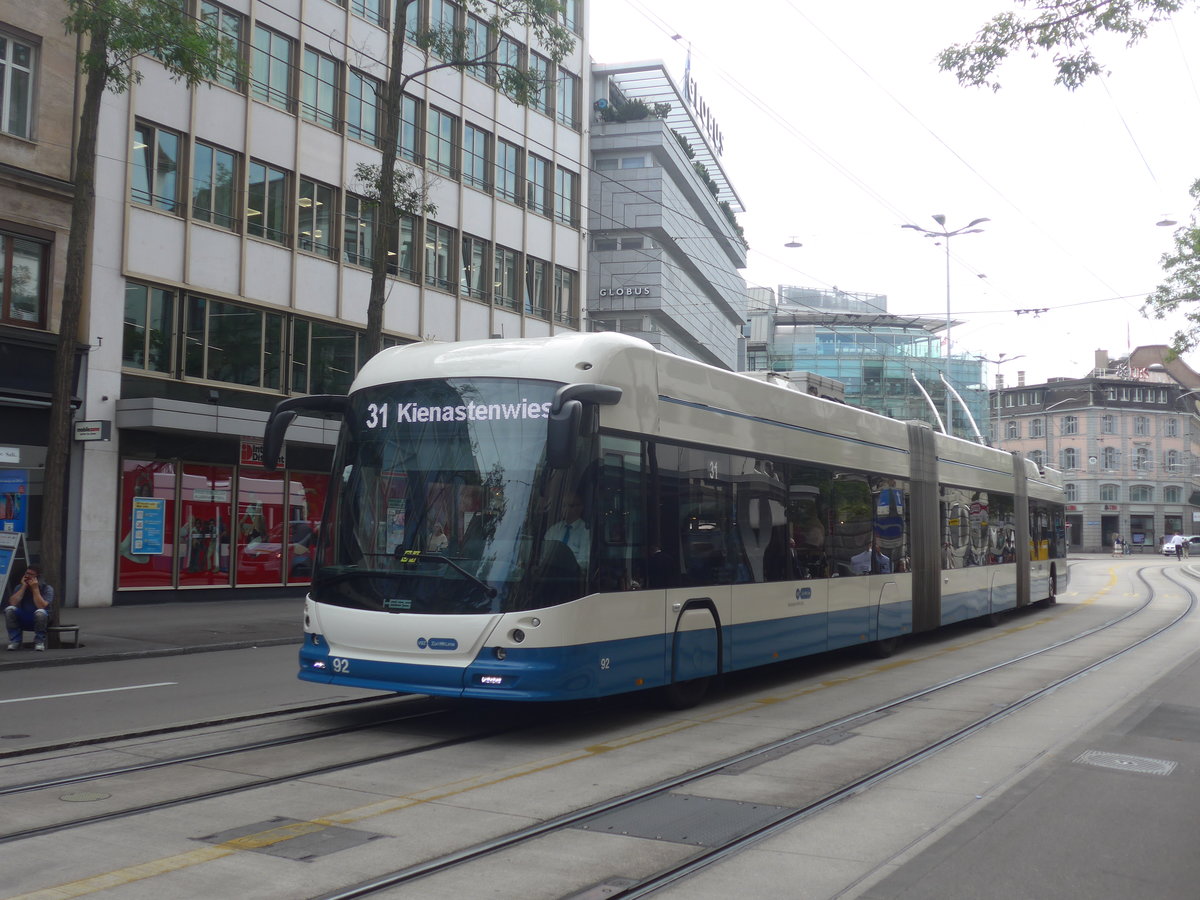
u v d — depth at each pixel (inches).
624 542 387.9
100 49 629.6
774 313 3412.9
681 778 312.7
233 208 1010.1
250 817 262.2
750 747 361.1
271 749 348.5
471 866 228.4
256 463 1026.1
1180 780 316.5
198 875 217.5
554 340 384.5
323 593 381.4
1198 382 4539.9
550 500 359.6
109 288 893.8
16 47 836.0
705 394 447.8
